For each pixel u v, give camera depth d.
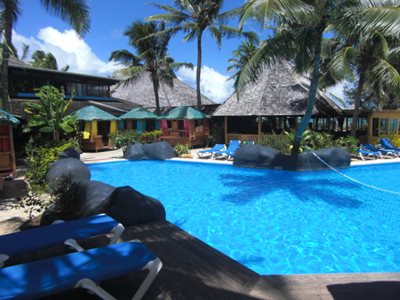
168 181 13.34
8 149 11.34
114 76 28.02
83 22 13.84
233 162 15.69
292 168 13.91
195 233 7.43
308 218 8.31
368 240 6.86
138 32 26.33
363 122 24.95
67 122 17.53
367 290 3.84
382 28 11.21
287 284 4.01
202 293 3.80
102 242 5.35
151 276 3.52
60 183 7.75
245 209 9.19
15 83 23.72
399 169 14.80
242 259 6.07
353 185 11.91
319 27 13.09
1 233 6.43
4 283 3.00
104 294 3.25
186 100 35.44
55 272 3.21
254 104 22.38
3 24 14.18
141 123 27.89
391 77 16.80
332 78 20.41
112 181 13.52
